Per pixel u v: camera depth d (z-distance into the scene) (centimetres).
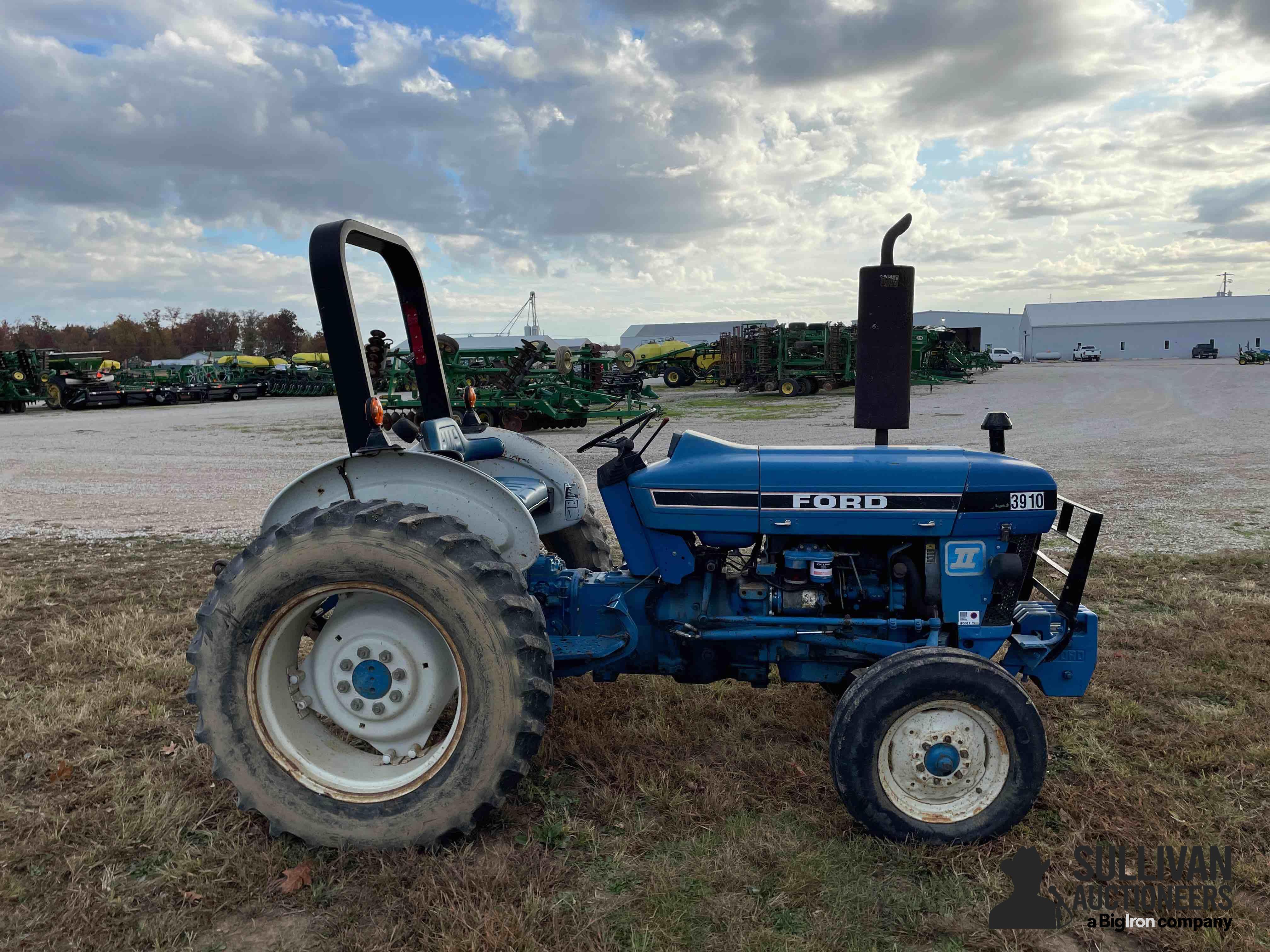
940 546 281
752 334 2756
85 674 394
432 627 258
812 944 206
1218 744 307
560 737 319
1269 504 743
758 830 256
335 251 269
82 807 276
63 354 2872
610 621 304
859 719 244
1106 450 1100
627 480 294
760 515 280
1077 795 273
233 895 230
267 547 251
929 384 2700
